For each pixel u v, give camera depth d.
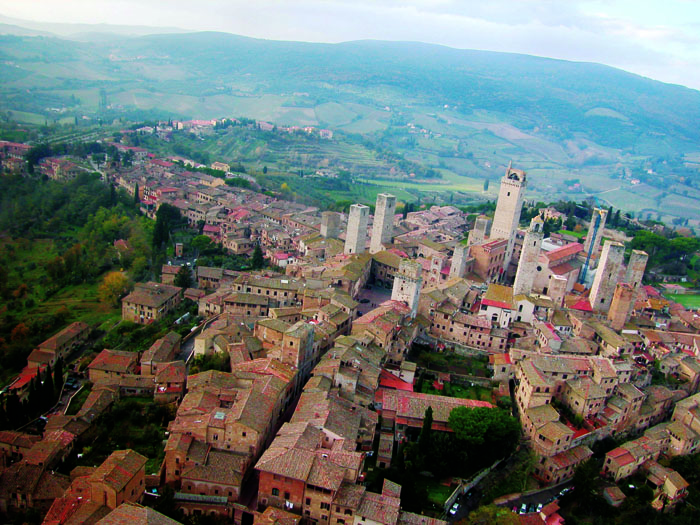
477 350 186.75
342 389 150.12
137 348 191.50
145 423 147.38
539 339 182.88
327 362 154.12
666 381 182.50
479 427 137.00
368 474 129.75
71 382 175.50
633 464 149.12
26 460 127.81
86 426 142.38
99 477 111.06
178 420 131.50
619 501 139.75
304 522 116.25
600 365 163.50
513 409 164.62
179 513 117.94
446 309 195.12
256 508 119.38
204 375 150.75
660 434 159.75
